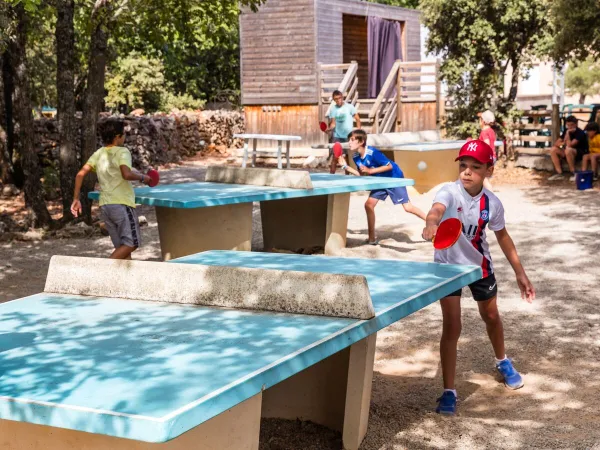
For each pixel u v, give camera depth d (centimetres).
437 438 404
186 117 2422
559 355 563
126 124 2078
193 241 838
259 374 273
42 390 263
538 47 1817
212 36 1347
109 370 283
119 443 285
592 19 1550
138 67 3094
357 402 389
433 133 1759
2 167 1522
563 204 1305
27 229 1155
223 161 2286
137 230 765
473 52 1869
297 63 2175
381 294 392
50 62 2064
